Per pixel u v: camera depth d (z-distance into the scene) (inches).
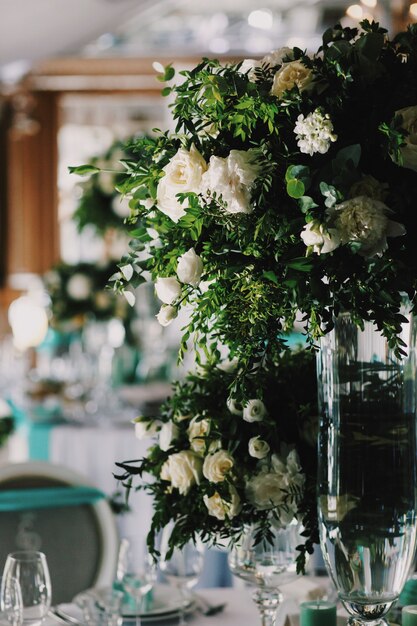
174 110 61.0
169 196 59.7
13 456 194.9
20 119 361.7
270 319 59.2
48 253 366.0
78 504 104.8
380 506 59.1
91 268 213.9
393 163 57.3
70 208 366.6
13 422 186.1
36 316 292.0
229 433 65.2
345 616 74.6
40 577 69.5
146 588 78.7
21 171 363.9
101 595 81.9
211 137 60.6
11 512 103.0
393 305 56.5
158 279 61.4
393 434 59.4
